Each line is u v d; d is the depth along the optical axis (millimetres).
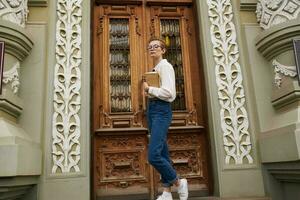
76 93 3316
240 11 3807
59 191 3037
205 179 3559
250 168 3355
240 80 3594
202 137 3670
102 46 3766
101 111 3580
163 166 2537
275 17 3436
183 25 3969
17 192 2762
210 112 3516
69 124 3225
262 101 3484
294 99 3100
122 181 3428
